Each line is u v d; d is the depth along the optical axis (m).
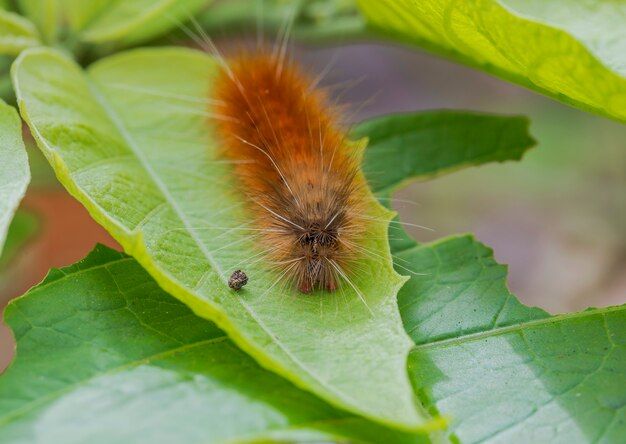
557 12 0.19
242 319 0.18
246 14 0.25
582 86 0.18
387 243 0.19
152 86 0.21
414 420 0.16
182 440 0.16
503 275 0.19
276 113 0.20
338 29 0.24
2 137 0.18
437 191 0.36
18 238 0.26
